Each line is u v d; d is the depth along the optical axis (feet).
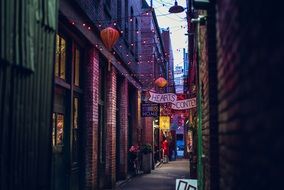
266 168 7.64
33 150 20.25
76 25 32.09
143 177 63.77
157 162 102.89
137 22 74.38
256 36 8.14
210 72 20.93
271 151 7.27
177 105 48.57
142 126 83.87
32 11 19.83
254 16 8.27
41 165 21.38
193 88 55.72
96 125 39.27
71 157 32.86
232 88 11.47
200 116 29.71
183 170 81.10
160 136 110.73
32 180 20.10
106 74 48.08
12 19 17.56
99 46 40.57
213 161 20.86
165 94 51.03
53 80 23.17
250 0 8.57
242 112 9.82
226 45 12.68
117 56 51.01
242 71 9.69
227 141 12.99
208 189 22.80
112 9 48.91
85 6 34.71
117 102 57.72
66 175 32.12
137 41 72.49
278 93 6.84
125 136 57.88
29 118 19.66
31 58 19.48
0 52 16.33
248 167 9.25
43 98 21.61
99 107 44.88
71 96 32.86
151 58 91.76
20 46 18.35
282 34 6.64
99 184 43.47
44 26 21.52
